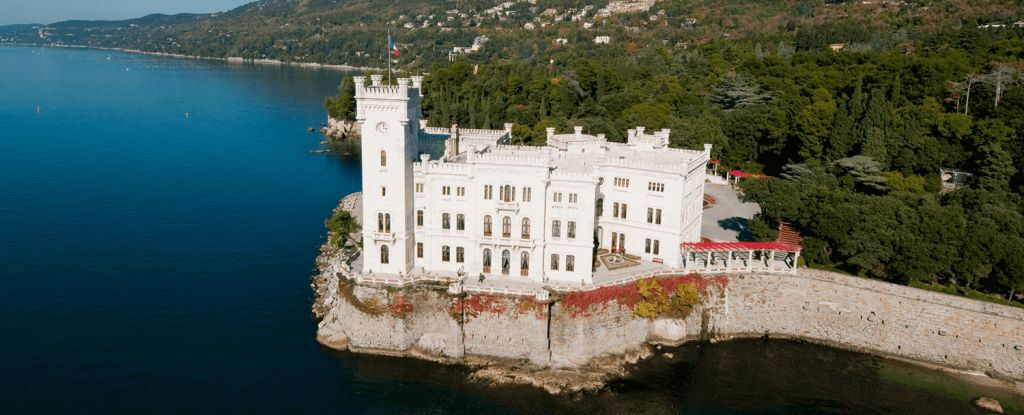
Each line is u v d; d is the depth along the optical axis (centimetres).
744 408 9831
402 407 9631
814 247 12012
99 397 9638
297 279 13512
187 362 10512
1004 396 10181
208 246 15125
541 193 10788
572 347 10625
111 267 13838
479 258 11256
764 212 12988
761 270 11644
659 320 11306
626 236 12119
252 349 10894
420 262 11469
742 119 18612
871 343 11300
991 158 13912
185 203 18250
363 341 10825
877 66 19800
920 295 10969
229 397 9725
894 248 11538
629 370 10631
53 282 13062
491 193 10969
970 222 11719
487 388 10081
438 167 11019
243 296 12706
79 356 10600
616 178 12000
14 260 14000
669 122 18888
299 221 17000
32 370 10206
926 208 11731
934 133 15888
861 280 11331
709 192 16762
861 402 10025
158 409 9431
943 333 10856
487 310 10544
